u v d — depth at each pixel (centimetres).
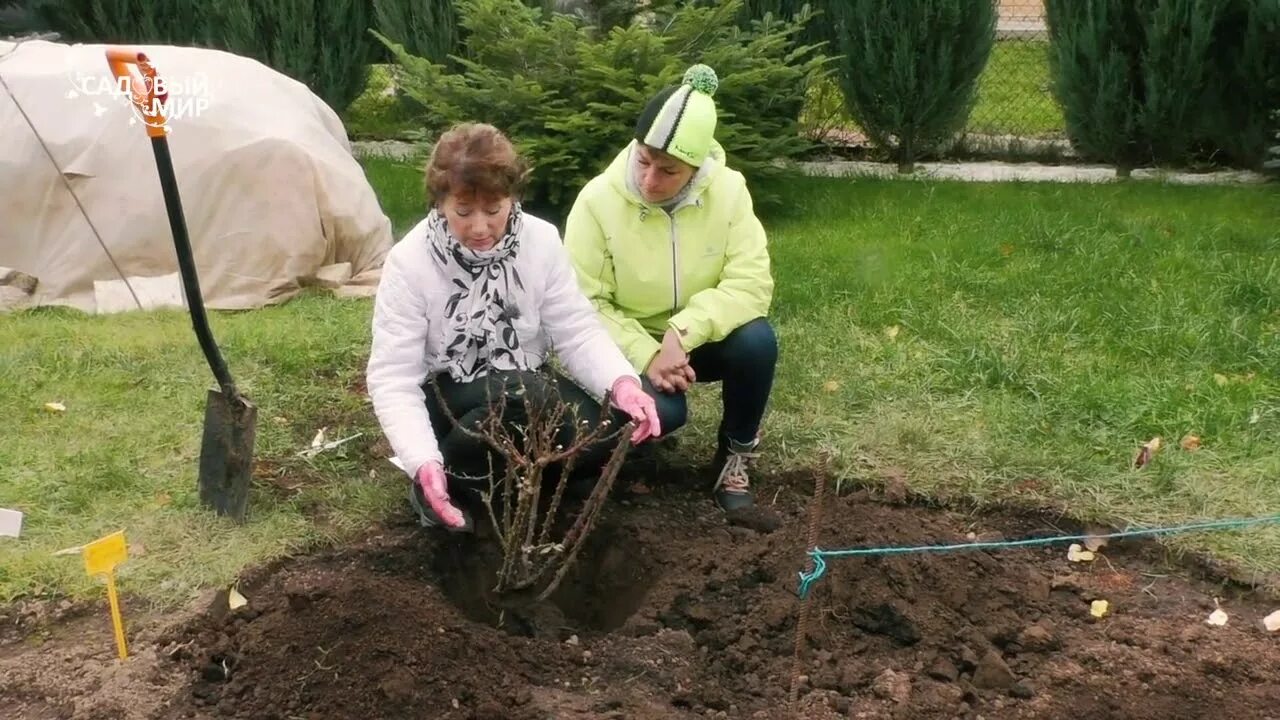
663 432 366
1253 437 409
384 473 393
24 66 586
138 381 462
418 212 767
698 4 834
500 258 321
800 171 812
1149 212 729
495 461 349
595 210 363
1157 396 438
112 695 275
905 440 410
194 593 319
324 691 272
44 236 575
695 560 337
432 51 904
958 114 881
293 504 366
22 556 334
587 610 349
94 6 961
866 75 872
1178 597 329
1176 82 817
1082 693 284
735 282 360
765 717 273
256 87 614
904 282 582
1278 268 584
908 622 304
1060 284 575
